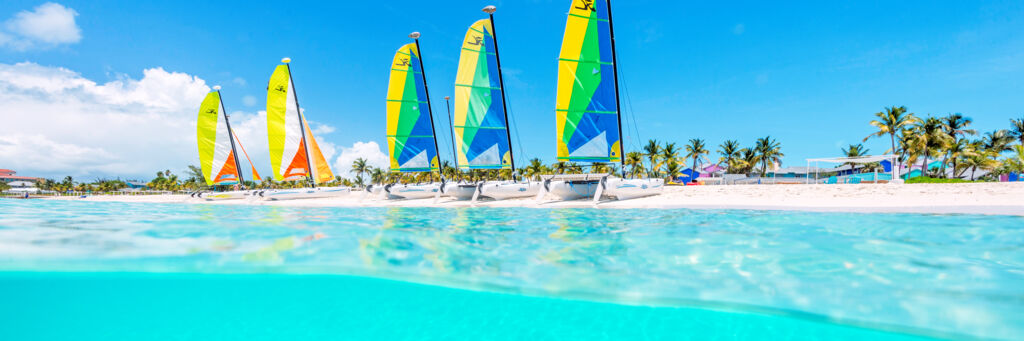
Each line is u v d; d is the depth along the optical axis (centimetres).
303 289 384
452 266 462
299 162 2944
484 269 449
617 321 317
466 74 1950
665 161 6059
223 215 1193
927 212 966
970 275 408
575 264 471
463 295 371
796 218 893
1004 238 611
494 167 1973
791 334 291
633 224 854
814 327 301
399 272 436
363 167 7956
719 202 1379
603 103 1744
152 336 290
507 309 340
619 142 1766
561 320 319
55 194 8075
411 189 2150
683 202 1420
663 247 569
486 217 1102
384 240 638
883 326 297
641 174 5778
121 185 9956
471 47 1956
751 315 321
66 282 385
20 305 332
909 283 383
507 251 549
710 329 302
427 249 562
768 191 1758
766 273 424
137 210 1505
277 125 2916
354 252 528
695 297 357
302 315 326
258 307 339
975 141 4641
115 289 372
